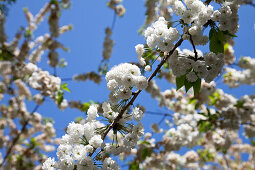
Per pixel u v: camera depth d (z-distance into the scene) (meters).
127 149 2.41
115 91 2.36
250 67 4.71
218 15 2.33
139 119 2.48
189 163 5.96
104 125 2.59
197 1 2.26
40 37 4.45
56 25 4.27
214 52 2.51
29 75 4.51
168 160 5.87
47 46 4.43
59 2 4.24
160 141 5.52
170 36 2.23
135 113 2.49
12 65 4.31
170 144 5.43
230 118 3.91
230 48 4.89
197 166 6.00
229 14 2.33
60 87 4.70
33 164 4.75
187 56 2.48
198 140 5.42
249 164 6.36
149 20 4.08
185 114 5.90
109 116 2.53
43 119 5.06
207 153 5.92
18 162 4.66
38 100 4.66
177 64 2.40
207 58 2.32
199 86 2.45
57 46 4.48
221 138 4.83
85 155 2.24
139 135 2.44
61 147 2.31
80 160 2.21
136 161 5.39
